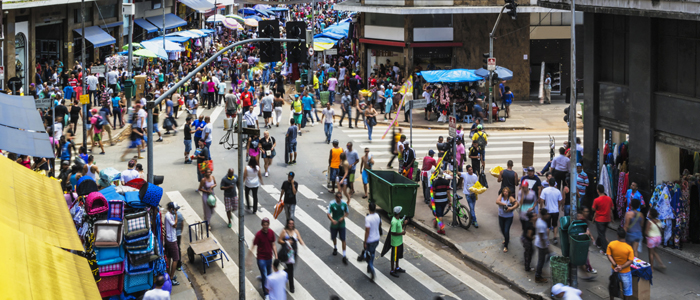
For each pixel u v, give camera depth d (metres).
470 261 17.56
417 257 17.88
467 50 43.34
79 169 19.64
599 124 20.25
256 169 20.94
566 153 23.48
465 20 43.00
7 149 12.11
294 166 27.38
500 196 17.70
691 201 17.72
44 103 22.88
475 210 21.64
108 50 50.16
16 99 14.30
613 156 21.56
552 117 38.84
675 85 17.34
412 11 41.56
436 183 19.34
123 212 13.81
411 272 16.81
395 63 46.47
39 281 6.58
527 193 18.25
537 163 27.81
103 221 13.41
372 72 47.97
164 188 23.64
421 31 42.97
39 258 7.22
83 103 26.95
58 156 26.08
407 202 20.12
